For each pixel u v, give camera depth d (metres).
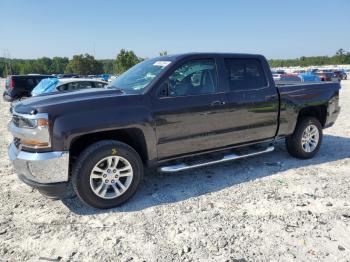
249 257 2.88
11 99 15.48
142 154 4.11
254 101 4.81
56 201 4.08
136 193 4.29
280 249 2.99
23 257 2.94
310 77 27.31
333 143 6.91
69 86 11.18
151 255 2.94
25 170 3.53
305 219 3.54
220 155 4.80
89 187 3.66
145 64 4.82
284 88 5.20
